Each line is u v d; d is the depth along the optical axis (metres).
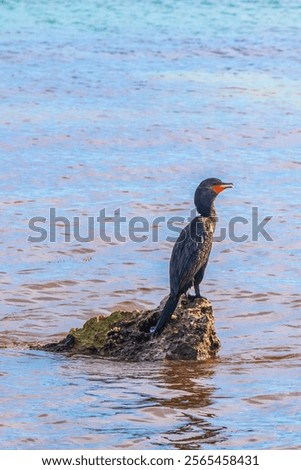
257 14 44.97
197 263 11.01
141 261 15.56
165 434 8.77
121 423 8.99
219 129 25.75
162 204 18.88
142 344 11.23
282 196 19.73
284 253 16.08
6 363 10.84
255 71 34.12
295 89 31.47
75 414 9.20
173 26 42.06
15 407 9.35
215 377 10.45
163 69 34.00
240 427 8.94
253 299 13.75
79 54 36.12
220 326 12.60
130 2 47.03
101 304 13.52
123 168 21.55
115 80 31.98
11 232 16.75
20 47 36.97
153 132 25.16
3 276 14.52
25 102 28.44
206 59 35.94
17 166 21.44
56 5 45.94
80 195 19.33
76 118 26.47
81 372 10.54
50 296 13.76
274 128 26.12
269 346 11.77
